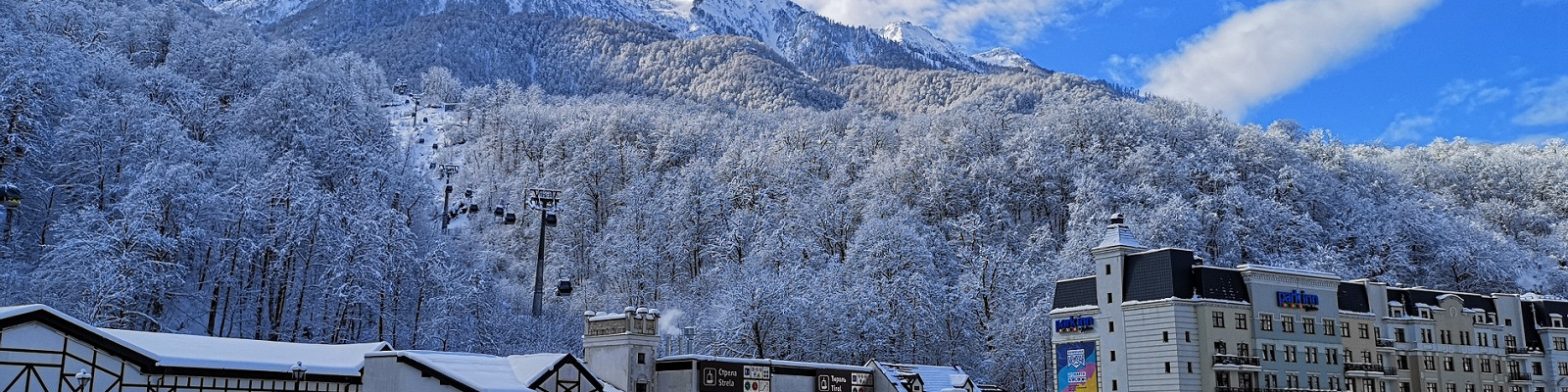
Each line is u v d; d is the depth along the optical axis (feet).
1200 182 518.37
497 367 213.66
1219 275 318.86
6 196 140.77
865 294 357.41
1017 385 358.02
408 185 488.85
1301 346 325.83
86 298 286.05
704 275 447.83
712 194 490.90
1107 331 322.14
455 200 613.52
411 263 349.20
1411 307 360.69
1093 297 331.57
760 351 340.18
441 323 340.18
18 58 407.03
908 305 357.41
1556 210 652.89
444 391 188.03
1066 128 568.41
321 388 184.96
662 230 481.87
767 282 349.20
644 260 451.94
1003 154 554.46
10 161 355.97
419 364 184.96
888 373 280.92
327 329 344.90
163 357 167.12
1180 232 433.48
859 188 508.12
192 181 342.44
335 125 508.12
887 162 535.60
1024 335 358.02
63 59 434.30
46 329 154.40
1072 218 449.48
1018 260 419.54
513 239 503.61
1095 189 472.85
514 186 574.56
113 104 408.46
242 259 334.24
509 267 479.41
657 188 537.65
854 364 347.97
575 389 216.95
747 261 423.23
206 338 189.47
